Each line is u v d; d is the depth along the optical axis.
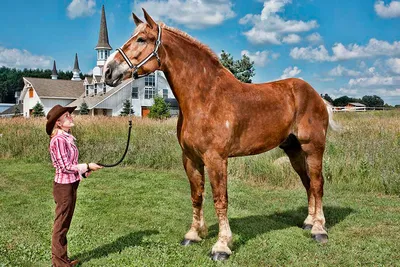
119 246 4.66
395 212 6.10
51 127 3.82
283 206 6.64
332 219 5.70
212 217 6.01
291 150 5.41
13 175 9.78
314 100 5.03
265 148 4.73
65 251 3.86
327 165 8.51
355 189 7.75
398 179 7.48
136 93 41.03
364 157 8.80
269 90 4.77
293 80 5.08
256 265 4.07
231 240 4.36
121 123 16.92
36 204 6.90
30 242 4.80
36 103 45.56
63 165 3.68
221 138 4.18
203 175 4.68
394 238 4.85
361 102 61.00
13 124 16.17
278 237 4.89
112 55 4.22
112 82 4.17
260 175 8.81
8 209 6.52
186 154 4.48
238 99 4.39
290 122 4.83
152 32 4.22
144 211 6.37
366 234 5.01
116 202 7.00
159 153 11.35
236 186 8.30
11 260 4.19
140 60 4.18
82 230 5.32
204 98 4.22
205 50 4.37
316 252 4.40
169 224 5.62
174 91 4.37
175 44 4.27
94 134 15.08
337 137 11.19
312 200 5.36
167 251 4.46
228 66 34.06
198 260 4.18
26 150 13.08
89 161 11.61
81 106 38.78
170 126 17.03
